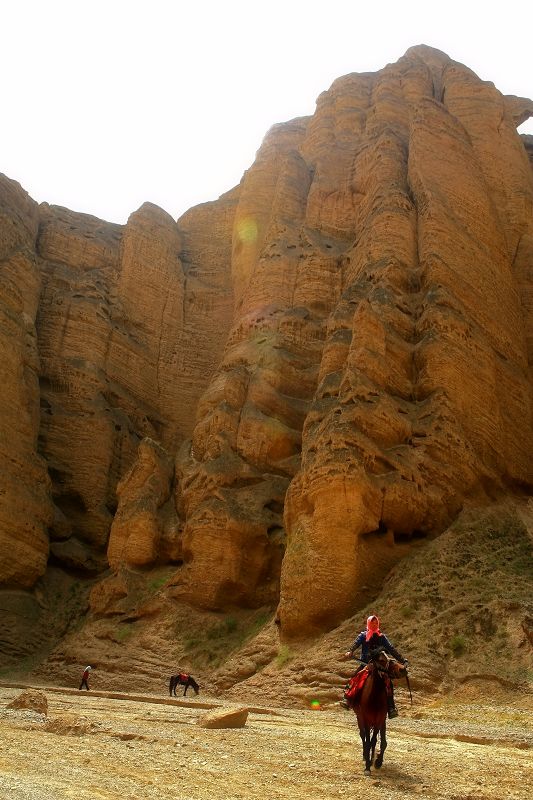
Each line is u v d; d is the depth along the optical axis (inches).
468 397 1122.7
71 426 1504.7
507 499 1102.4
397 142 1581.0
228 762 312.0
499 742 419.5
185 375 1784.0
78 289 1717.5
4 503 1263.5
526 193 1572.3
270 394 1282.0
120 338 1695.4
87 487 1453.0
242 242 1804.9
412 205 1396.4
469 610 772.0
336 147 1744.6
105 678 1018.7
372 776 289.6
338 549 882.8
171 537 1199.6
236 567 1073.5
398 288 1248.8
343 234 1579.7
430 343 1137.4
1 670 1136.8
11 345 1397.6
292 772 296.0
